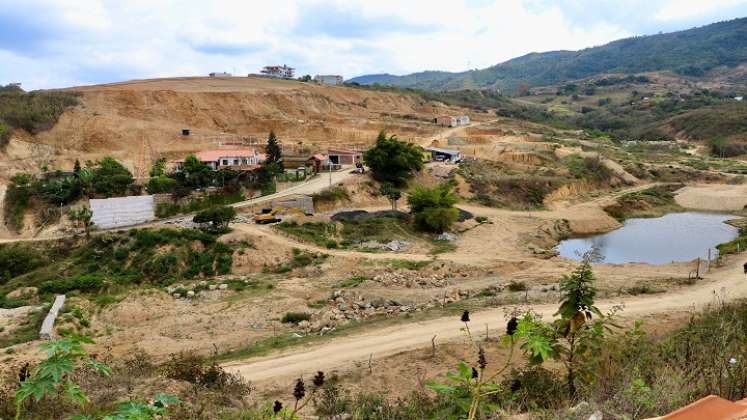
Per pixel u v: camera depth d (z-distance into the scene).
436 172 78.44
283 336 31.73
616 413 7.38
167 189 59.22
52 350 4.99
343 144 97.12
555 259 52.00
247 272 46.09
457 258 48.94
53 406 11.51
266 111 109.00
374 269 45.25
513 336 7.46
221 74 152.50
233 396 18.83
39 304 39.44
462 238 57.75
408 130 111.50
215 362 24.67
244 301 38.75
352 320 34.34
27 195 58.25
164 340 31.86
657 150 126.31
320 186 65.25
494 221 64.12
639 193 83.56
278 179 66.38
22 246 49.00
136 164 78.69
